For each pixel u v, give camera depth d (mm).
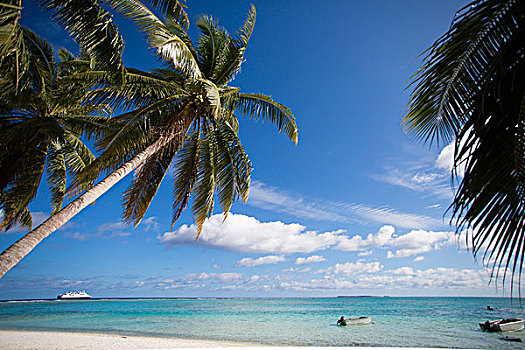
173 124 8758
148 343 13656
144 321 27797
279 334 18547
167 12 8078
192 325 24219
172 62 7816
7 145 9156
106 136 7719
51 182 11500
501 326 18938
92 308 56125
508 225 1845
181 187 10445
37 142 10156
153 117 8695
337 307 58875
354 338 17000
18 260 4602
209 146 10688
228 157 10516
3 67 6199
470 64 2285
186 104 9422
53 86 10148
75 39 6148
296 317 33188
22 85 7824
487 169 2037
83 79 8195
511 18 2111
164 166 9828
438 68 2410
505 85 2088
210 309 51750
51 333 17906
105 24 6102
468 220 2027
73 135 11719
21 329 20734
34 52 9008
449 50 2322
